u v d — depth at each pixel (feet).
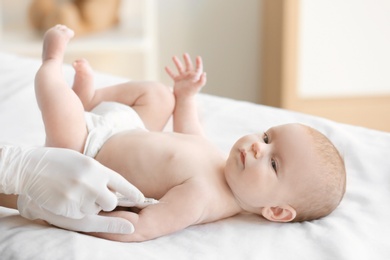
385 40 12.30
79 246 3.96
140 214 4.38
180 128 5.66
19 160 4.13
